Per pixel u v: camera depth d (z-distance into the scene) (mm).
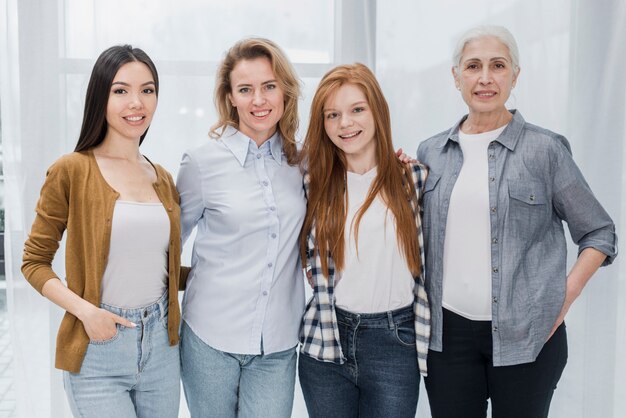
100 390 1449
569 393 2301
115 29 2117
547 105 2242
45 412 2162
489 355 1580
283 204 1646
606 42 2205
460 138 1645
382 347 1593
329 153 1658
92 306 1407
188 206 1697
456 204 1577
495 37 1549
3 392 2352
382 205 1610
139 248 1471
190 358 1652
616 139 2213
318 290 1630
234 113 1729
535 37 2225
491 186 1543
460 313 1581
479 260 1550
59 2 2072
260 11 2189
